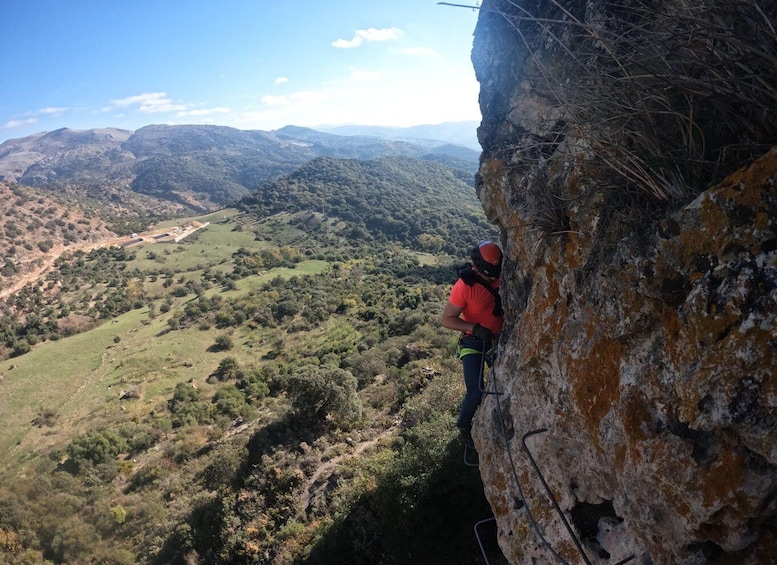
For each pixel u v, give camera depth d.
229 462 22.22
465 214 135.25
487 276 3.66
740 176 1.65
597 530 2.72
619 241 2.19
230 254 119.31
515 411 3.29
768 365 1.48
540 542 3.03
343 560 11.69
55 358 63.38
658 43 1.89
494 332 3.78
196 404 44.38
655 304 1.97
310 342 59.78
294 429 23.44
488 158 4.11
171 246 124.19
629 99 2.22
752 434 1.52
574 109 2.48
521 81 3.72
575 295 2.62
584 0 3.04
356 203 148.25
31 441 43.38
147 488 30.22
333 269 98.81
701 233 1.76
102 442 36.53
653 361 1.96
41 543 25.84
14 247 101.75
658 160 2.05
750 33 1.76
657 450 1.87
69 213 128.88
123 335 71.19
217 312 76.19
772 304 1.49
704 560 1.81
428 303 62.78
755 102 1.68
